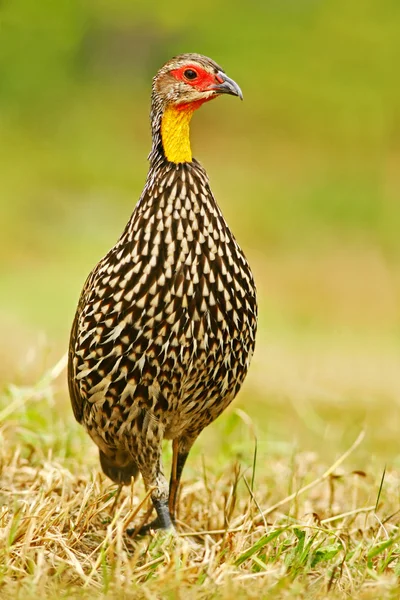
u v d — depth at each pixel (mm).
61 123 45406
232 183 43812
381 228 39875
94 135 45406
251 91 45062
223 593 7516
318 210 40969
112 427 9164
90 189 42000
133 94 48719
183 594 7570
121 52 48719
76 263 32250
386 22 41344
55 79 44875
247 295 8953
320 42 42250
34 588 7512
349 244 38188
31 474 10195
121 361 8734
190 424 9453
